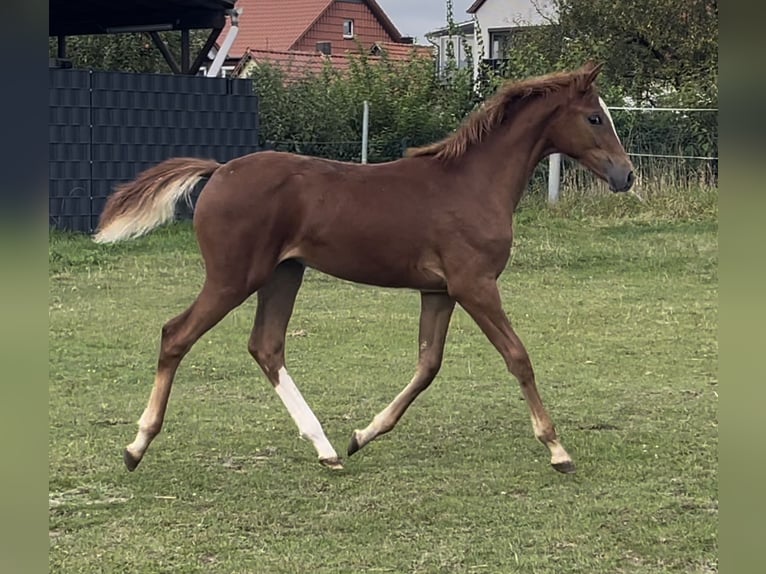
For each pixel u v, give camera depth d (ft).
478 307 17.84
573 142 18.58
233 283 17.21
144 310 31.71
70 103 43.39
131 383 23.86
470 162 18.17
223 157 47.73
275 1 149.59
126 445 19.25
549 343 28.40
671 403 22.66
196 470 18.04
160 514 16.01
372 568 14.14
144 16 50.31
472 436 20.31
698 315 31.81
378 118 51.98
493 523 15.78
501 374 25.23
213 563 14.25
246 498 16.75
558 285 36.58
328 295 35.19
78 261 38.58
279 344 18.63
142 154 45.50
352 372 25.20
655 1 70.64
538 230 44.73
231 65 116.67
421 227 17.67
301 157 17.98
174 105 46.19
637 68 69.62
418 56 56.70
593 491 17.17
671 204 47.37
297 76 59.88
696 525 15.62
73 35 57.00
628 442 19.84
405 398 18.90
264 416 21.47
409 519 15.93
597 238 43.78
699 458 18.83
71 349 26.91
